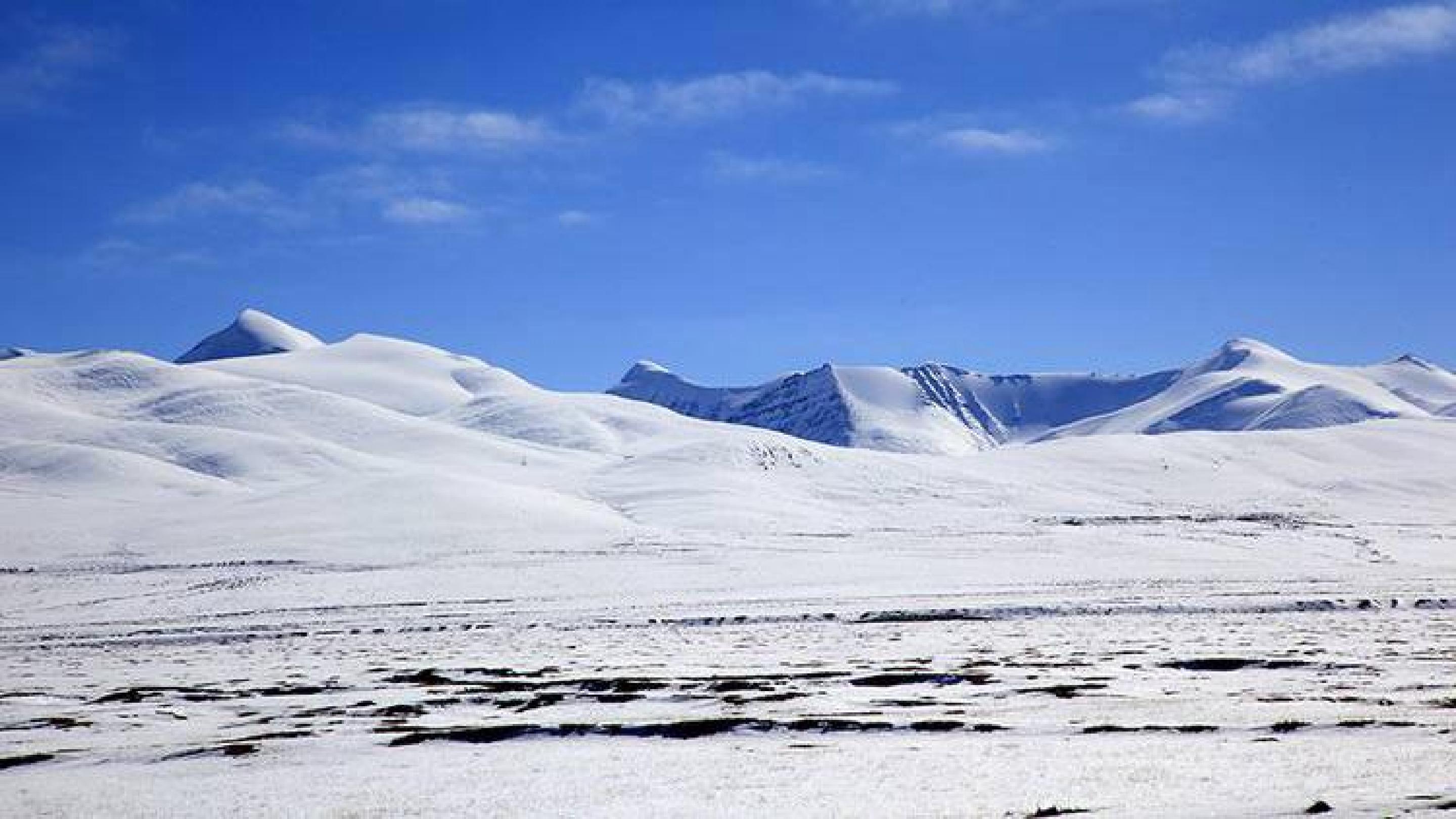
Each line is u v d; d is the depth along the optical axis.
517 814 23.70
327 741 35.62
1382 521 183.12
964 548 136.75
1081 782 24.20
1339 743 27.73
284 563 133.25
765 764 28.58
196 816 25.09
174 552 144.00
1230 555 129.38
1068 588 99.94
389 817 24.00
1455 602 80.88
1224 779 23.66
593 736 35.47
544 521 157.75
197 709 45.84
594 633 78.62
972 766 26.69
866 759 28.48
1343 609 80.38
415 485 177.75
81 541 155.00
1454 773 23.19
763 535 156.38
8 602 114.06
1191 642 59.78
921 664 52.84
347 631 85.19
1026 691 41.38
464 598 103.50
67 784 30.27
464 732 36.22
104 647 82.00
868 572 115.81
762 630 77.25
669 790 25.70
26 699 51.25
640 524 176.50
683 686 46.16
